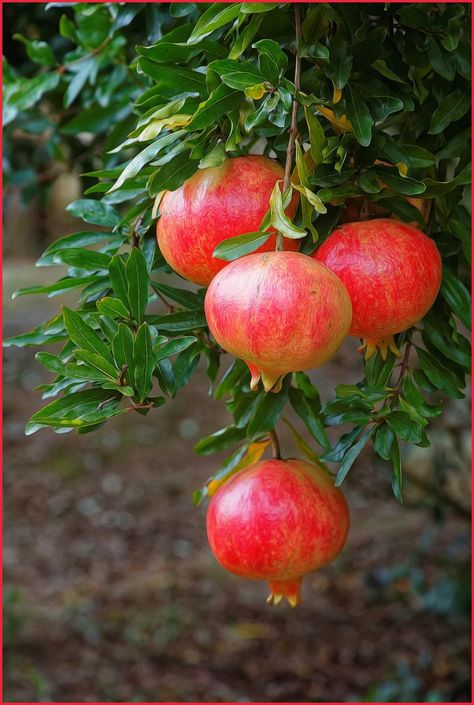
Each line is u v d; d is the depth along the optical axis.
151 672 5.53
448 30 1.61
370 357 1.72
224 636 5.95
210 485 1.83
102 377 1.40
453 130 1.74
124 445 9.10
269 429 1.76
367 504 7.31
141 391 1.41
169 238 1.45
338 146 1.50
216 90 1.40
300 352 1.25
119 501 8.09
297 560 1.56
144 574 6.86
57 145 3.17
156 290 1.67
